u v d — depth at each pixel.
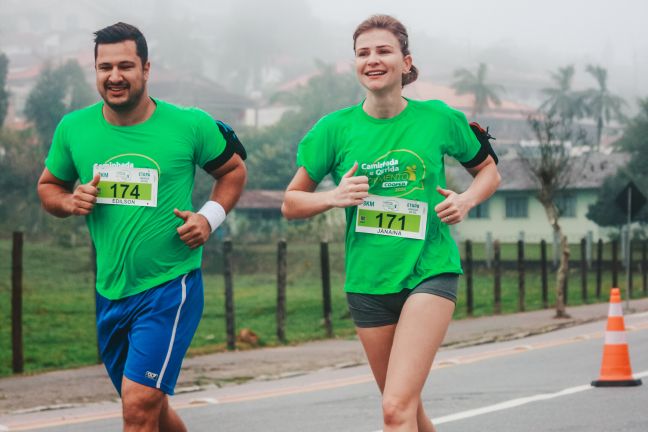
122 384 8.29
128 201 8.39
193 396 17.09
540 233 103.81
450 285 8.17
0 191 84.75
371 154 8.24
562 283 36.06
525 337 28.89
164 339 8.27
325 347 26.23
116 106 8.27
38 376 20.58
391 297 8.25
